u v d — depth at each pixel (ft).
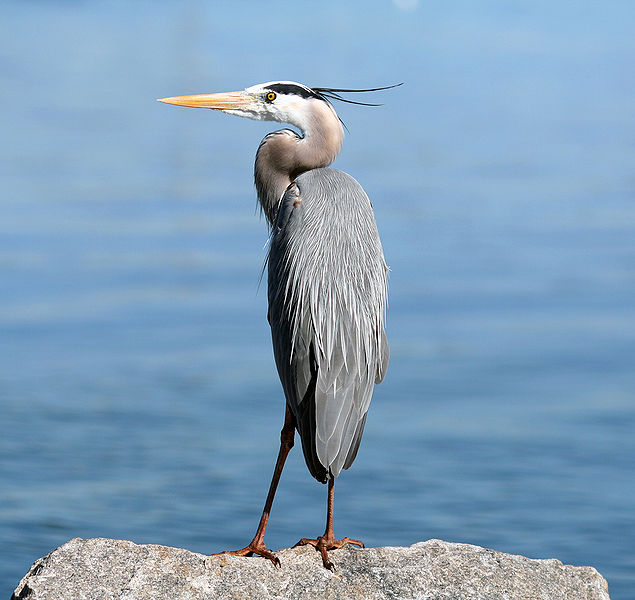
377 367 23.81
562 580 22.12
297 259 23.31
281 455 23.48
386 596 21.06
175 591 20.53
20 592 20.72
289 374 23.09
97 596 20.21
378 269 23.98
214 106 26.50
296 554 22.47
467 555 22.52
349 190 24.30
